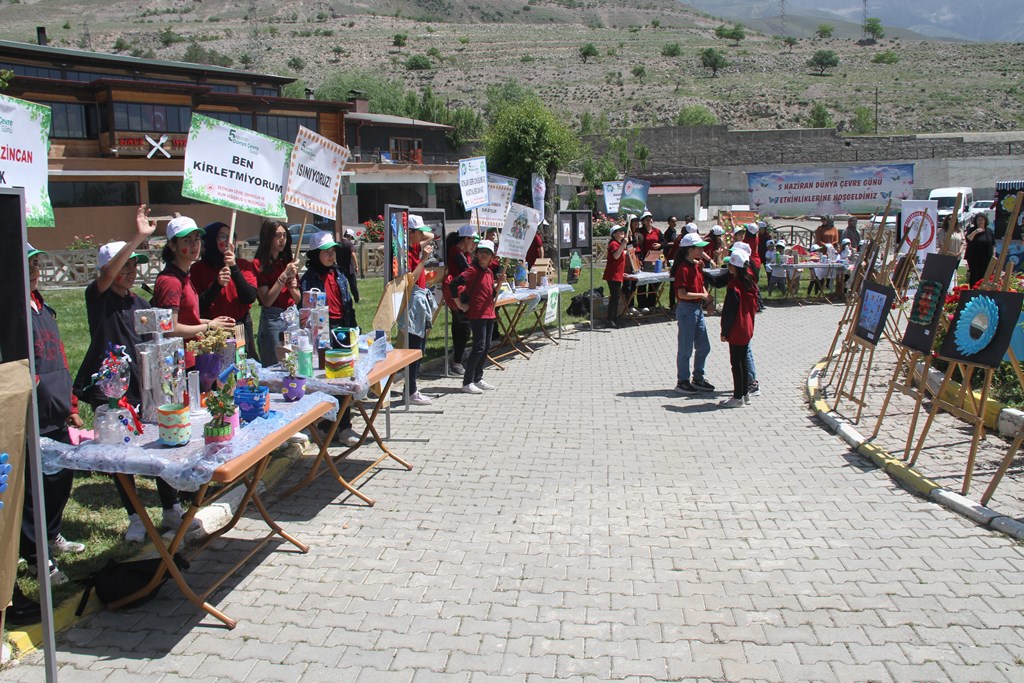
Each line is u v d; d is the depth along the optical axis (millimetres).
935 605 4266
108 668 3736
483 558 4941
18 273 3225
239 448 4086
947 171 53812
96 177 34156
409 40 145250
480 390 9727
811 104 86875
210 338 4766
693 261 9516
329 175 6867
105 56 38844
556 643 3934
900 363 7285
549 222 27016
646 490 6156
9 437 3191
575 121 87250
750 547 5062
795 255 19531
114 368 4180
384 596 4453
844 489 6121
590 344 13266
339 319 7516
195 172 5758
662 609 4266
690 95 94750
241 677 3668
